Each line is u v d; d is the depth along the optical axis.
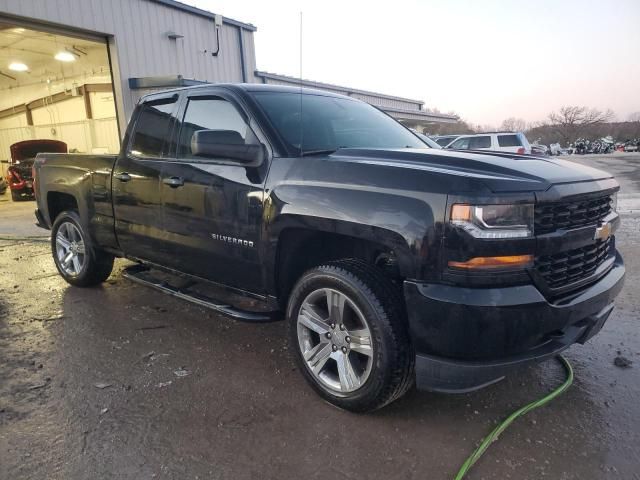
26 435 2.57
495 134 17.44
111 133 18.41
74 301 4.71
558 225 2.45
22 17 11.33
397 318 2.51
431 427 2.64
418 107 34.97
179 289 3.86
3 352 3.58
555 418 2.71
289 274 3.08
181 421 2.70
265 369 3.30
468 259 2.24
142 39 13.98
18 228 9.39
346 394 2.71
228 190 3.19
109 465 2.34
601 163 26.31
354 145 3.36
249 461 2.37
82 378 3.18
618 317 4.11
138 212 3.99
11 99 22.12
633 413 2.74
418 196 2.36
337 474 2.28
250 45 17.92
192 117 3.64
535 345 2.45
